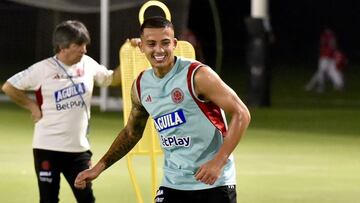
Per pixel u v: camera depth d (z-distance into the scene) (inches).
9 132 1393.9
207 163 500.1
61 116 676.1
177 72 519.8
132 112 554.6
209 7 3075.8
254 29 1834.4
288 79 2635.3
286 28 3518.7
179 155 530.6
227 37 3314.5
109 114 1646.2
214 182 504.4
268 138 1370.6
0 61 2178.9
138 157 1146.0
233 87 2368.4
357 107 1913.1
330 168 1099.9
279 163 1132.5
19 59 2162.9
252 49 1850.4
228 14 3324.3
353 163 1142.3
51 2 1654.8
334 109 1849.2
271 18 3516.2
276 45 3437.5
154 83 525.0
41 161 677.9
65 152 677.9
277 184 983.6
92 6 1664.6
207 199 530.3
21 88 679.1
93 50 1711.4
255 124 1555.1
